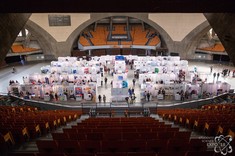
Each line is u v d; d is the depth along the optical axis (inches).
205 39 1518.2
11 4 330.6
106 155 219.9
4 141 301.3
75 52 1627.7
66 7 340.5
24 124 390.0
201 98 882.8
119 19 1715.1
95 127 376.2
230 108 612.4
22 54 1469.0
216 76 1151.0
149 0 336.8
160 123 422.0
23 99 856.3
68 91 888.9
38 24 1427.2
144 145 263.6
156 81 969.5
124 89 836.6
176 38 1502.2
